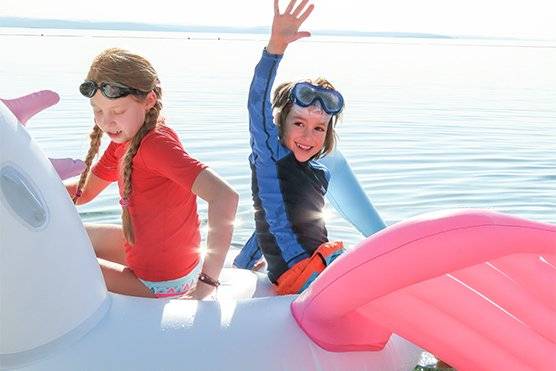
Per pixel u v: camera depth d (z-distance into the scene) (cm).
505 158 732
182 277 281
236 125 874
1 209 209
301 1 289
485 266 229
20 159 218
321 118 304
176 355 227
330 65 2011
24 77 1301
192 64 1852
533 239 219
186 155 265
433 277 224
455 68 2166
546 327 234
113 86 261
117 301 240
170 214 274
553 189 610
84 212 500
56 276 219
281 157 306
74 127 817
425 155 738
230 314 242
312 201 308
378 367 257
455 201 566
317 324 244
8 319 212
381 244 227
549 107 1204
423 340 249
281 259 300
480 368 249
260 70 296
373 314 247
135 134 269
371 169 667
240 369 230
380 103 1182
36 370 216
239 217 509
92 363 221
